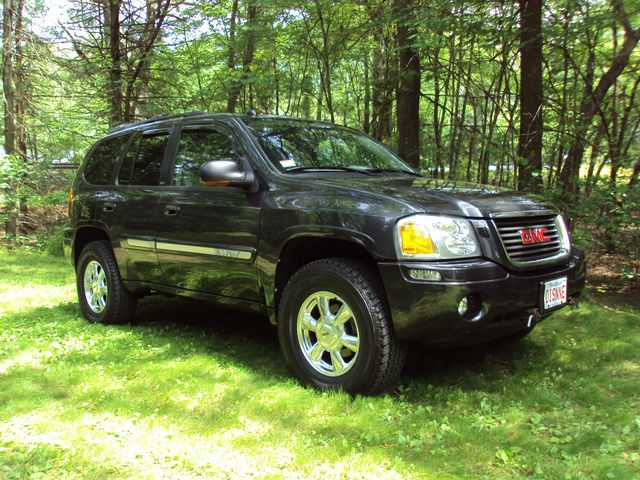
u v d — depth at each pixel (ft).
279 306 11.55
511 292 10.08
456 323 9.64
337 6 31.30
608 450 8.37
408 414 9.78
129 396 10.59
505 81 27.12
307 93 40.57
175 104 42.11
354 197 10.68
